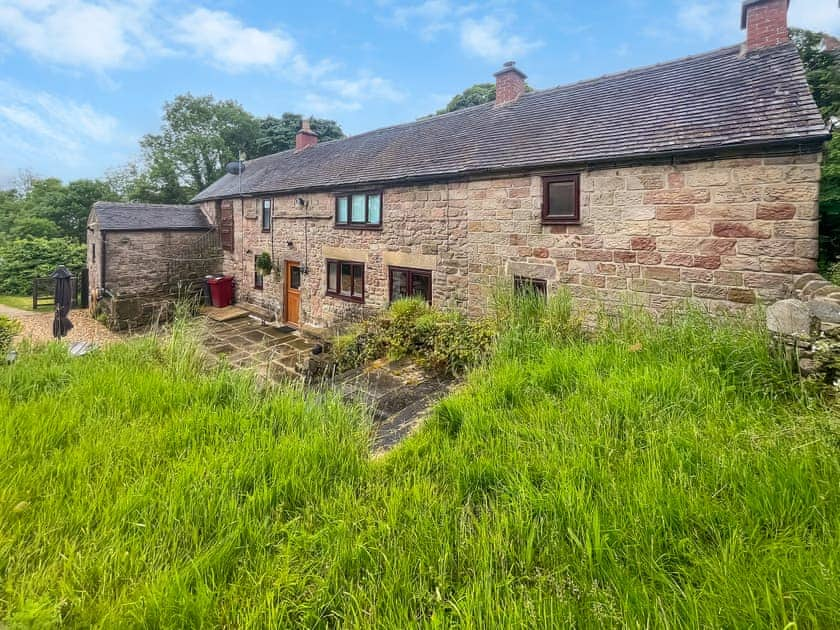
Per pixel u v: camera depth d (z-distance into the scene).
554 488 2.15
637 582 1.56
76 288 15.76
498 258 7.69
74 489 2.27
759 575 1.47
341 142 13.89
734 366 3.30
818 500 1.81
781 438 2.29
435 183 8.56
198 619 1.54
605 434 2.64
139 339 6.01
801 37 8.39
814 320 3.01
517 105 9.41
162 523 2.04
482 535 1.84
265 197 13.41
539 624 1.42
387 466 2.70
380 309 9.55
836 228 7.09
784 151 4.98
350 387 5.07
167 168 26.25
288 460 2.58
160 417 3.30
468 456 2.69
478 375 4.18
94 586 1.71
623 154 6.04
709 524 1.79
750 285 5.29
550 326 5.08
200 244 15.47
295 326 12.65
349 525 2.03
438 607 1.54
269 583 1.72
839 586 1.37
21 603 1.56
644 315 5.12
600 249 6.46
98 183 25.86
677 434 2.51
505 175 7.46
